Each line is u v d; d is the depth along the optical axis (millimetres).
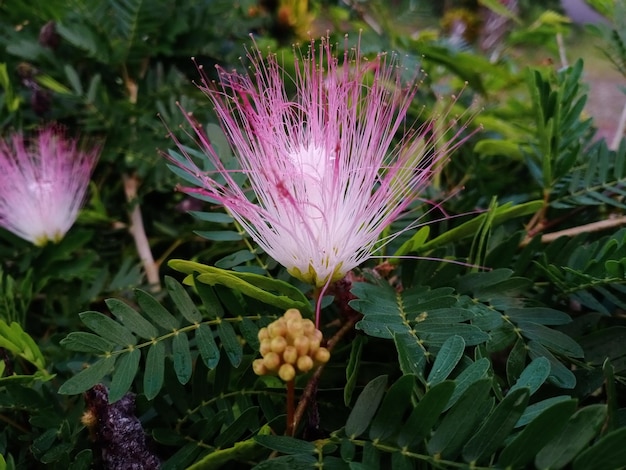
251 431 114
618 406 108
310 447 98
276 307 122
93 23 212
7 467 105
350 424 97
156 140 200
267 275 132
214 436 114
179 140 195
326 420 114
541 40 273
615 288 121
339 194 112
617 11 194
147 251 202
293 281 132
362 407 97
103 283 178
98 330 112
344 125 117
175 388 117
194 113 195
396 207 126
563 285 125
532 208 138
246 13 261
